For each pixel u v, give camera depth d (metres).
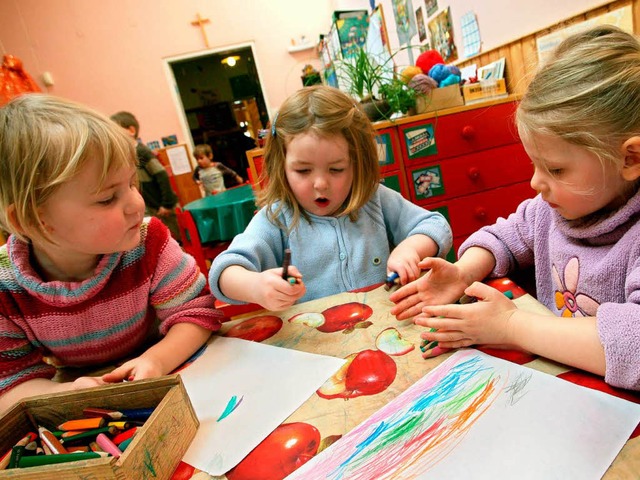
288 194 0.88
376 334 0.54
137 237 0.59
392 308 0.60
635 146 0.44
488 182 1.65
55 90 4.32
